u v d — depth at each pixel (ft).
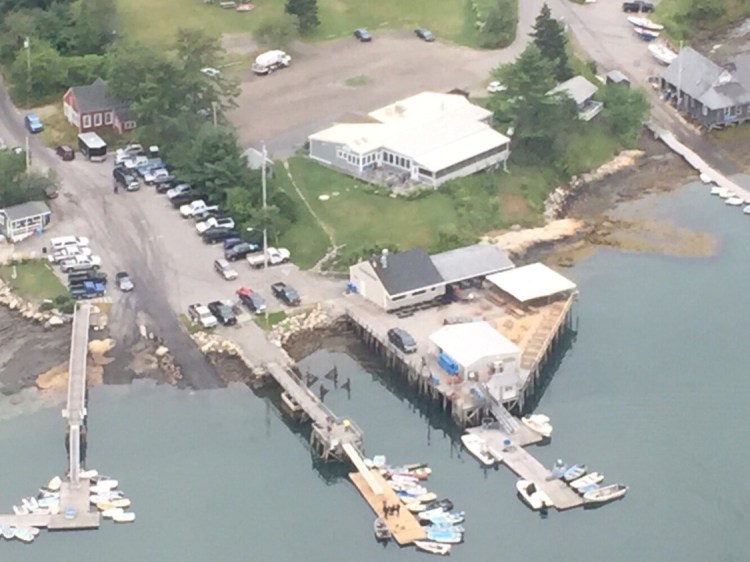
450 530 564.71
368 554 556.51
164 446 612.29
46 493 581.94
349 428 608.19
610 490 581.94
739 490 583.99
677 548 556.92
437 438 621.31
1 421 625.00
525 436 614.34
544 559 552.41
